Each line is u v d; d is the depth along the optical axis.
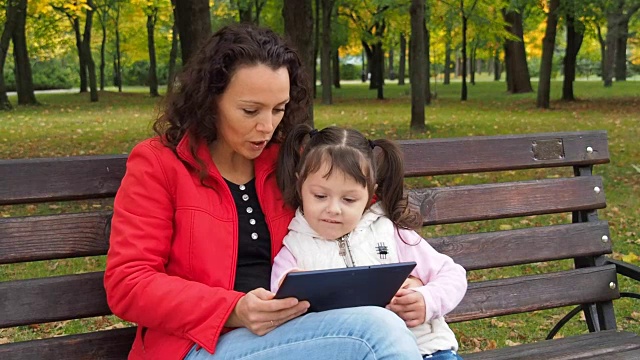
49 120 18.34
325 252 2.40
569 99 24.38
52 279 2.42
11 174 2.42
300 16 9.20
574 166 3.34
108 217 2.51
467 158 3.08
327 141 2.37
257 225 2.42
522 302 3.06
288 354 2.07
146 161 2.28
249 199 2.44
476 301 3.00
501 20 25.19
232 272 2.29
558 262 5.89
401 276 2.12
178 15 8.19
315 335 2.07
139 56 44.09
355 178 2.33
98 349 2.45
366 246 2.44
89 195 2.51
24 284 2.39
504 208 3.12
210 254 2.26
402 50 42.09
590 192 3.29
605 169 9.88
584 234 3.22
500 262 3.07
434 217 3.00
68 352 2.42
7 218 2.39
